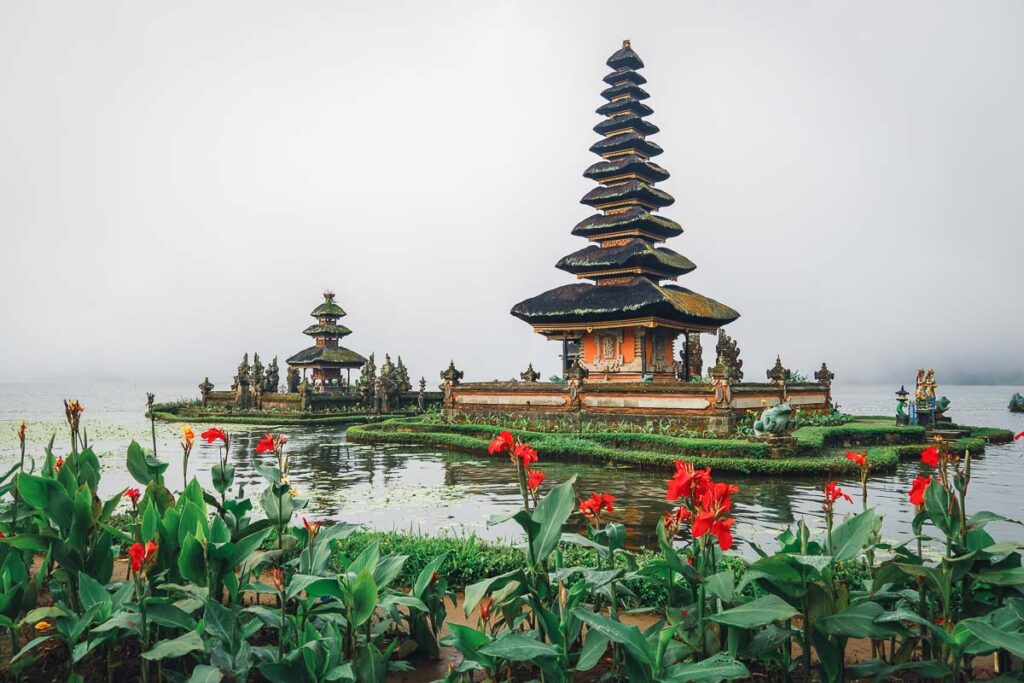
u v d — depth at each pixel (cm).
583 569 483
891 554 936
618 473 1884
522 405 3147
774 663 487
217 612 438
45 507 512
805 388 3250
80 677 434
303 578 453
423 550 804
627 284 3350
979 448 2344
